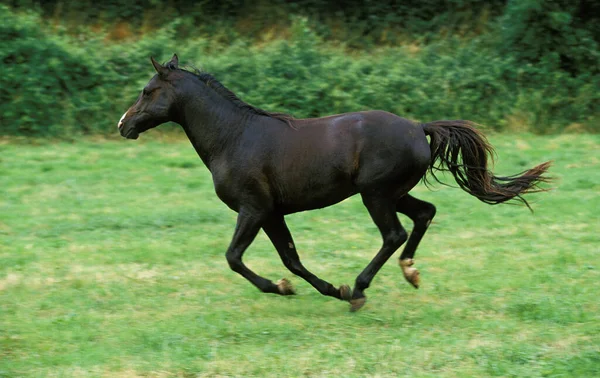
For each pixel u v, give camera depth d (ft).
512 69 76.95
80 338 26.99
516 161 59.47
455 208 47.16
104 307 30.71
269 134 29.09
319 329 27.76
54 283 33.81
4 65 67.51
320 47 81.82
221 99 29.91
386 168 28.35
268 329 27.66
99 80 70.23
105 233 41.91
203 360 24.70
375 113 29.12
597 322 27.66
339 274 35.40
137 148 63.82
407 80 74.33
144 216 44.68
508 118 74.23
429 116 73.05
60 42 70.79
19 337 27.04
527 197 48.98
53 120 67.05
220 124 29.66
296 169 28.60
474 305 30.19
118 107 69.31
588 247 38.65
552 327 27.35
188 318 29.17
